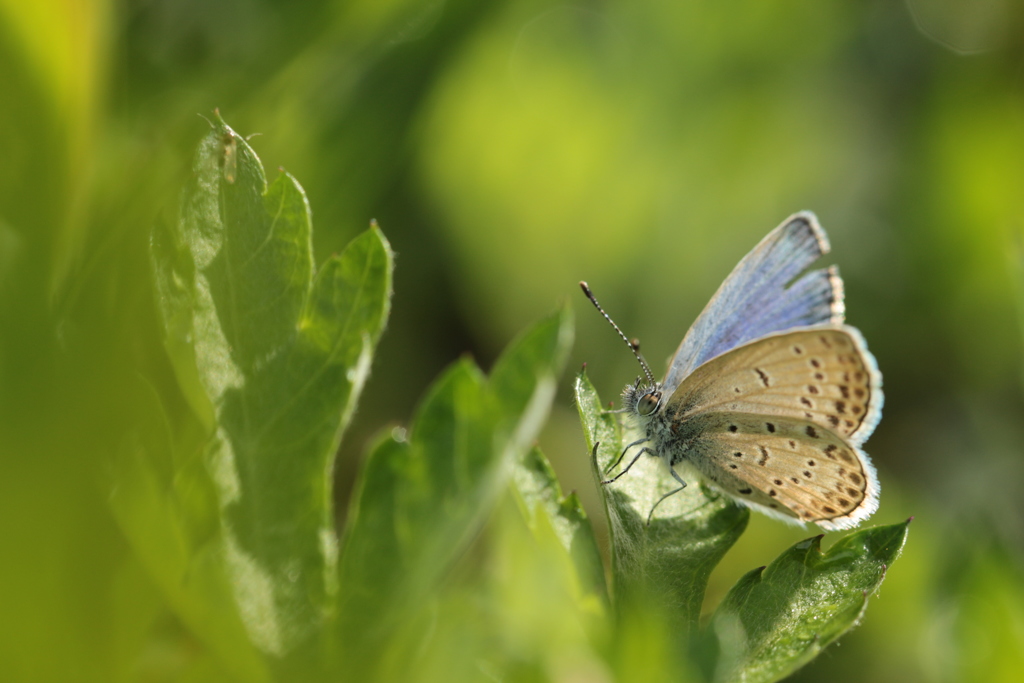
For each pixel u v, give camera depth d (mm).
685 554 221
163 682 184
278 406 208
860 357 237
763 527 260
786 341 237
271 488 202
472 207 271
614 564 220
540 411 200
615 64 275
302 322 213
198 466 194
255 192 214
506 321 274
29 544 156
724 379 240
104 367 171
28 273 176
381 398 270
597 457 225
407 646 190
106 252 189
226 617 191
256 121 229
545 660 176
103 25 214
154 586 177
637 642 179
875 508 239
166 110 231
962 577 227
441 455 203
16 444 156
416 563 198
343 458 262
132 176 211
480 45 266
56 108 199
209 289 207
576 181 273
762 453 241
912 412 288
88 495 162
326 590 197
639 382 247
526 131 270
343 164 231
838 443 238
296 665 193
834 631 217
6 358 160
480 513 198
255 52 230
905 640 248
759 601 218
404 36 231
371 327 214
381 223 267
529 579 185
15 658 156
